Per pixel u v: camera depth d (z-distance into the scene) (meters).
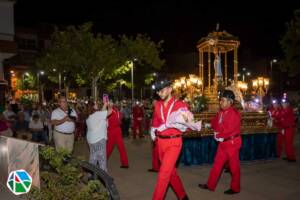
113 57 34.03
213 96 11.22
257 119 10.80
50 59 35.25
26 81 44.38
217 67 11.73
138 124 17.75
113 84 37.97
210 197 6.93
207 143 9.97
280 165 9.95
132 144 15.28
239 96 11.27
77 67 34.16
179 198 6.27
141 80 43.00
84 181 4.95
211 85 12.80
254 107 11.68
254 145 10.49
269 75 49.12
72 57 32.88
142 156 11.88
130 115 19.58
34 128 14.02
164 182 5.64
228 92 7.26
